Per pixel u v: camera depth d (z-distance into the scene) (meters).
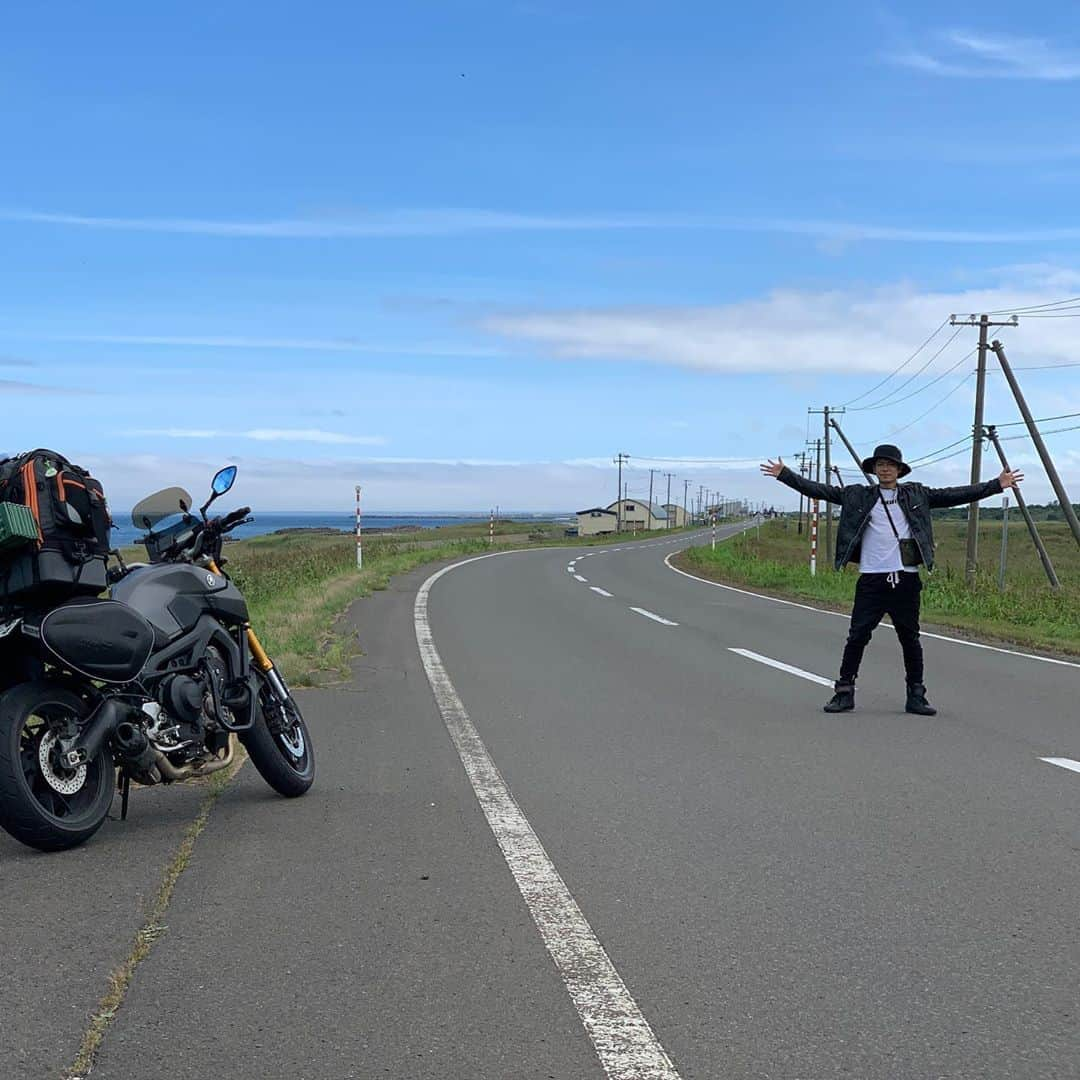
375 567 30.00
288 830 5.41
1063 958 3.86
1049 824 5.58
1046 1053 3.17
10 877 4.67
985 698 9.76
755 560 41.22
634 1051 3.16
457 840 5.26
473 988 3.58
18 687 4.93
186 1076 3.02
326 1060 3.10
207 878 4.66
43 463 5.07
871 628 8.97
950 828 5.50
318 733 7.82
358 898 4.43
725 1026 3.32
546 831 5.42
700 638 14.47
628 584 26.62
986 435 35.69
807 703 9.38
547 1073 3.04
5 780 4.75
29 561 4.93
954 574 27.47
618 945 3.96
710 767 6.85
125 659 5.09
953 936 4.06
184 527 5.94
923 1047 3.20
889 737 7.87
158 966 3.74
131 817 5.63
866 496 9.01
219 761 5.60
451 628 15.18
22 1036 3.24
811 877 4.73
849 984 3.63
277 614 15.03
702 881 4.67
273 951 3.88
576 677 10.71
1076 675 11.38
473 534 112.44
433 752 7.23
